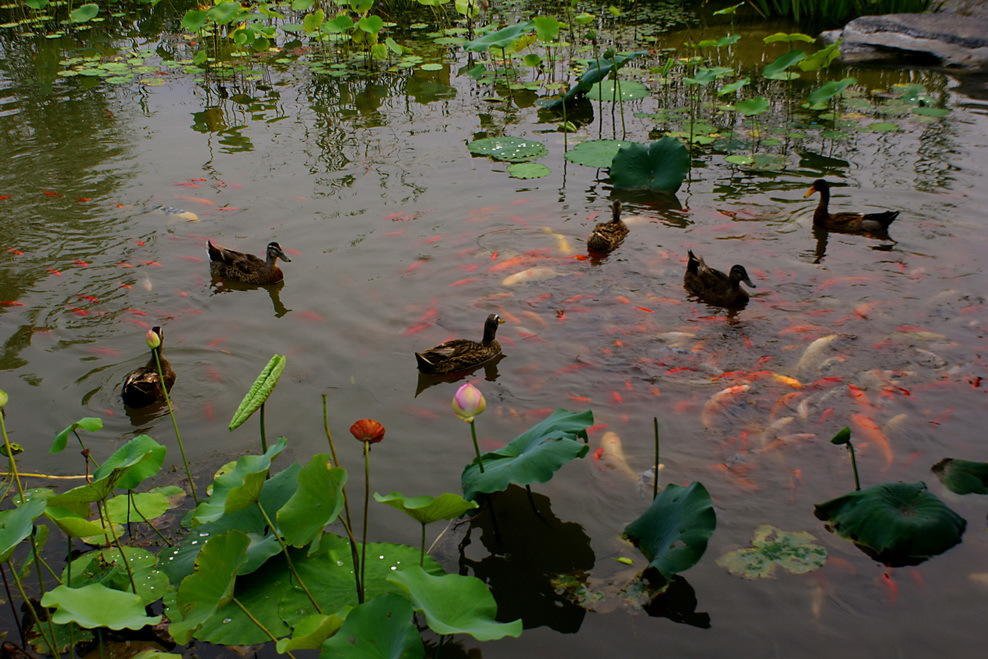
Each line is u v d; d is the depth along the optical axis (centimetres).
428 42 1744
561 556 520
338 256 898
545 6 1975
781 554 511
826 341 716
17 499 557
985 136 1132
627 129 1234
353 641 388
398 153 1166
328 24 1566
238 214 995
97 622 386
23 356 736
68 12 1991
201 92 1454
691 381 680
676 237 922
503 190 1041
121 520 530
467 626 385
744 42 1631
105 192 1055
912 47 1475
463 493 543
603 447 607
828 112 1257
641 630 467
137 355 738
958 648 448
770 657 447
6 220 984
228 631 444
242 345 750
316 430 635
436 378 700
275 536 467
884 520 512
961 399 643
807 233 916
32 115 1345
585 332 756
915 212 940
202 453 614
